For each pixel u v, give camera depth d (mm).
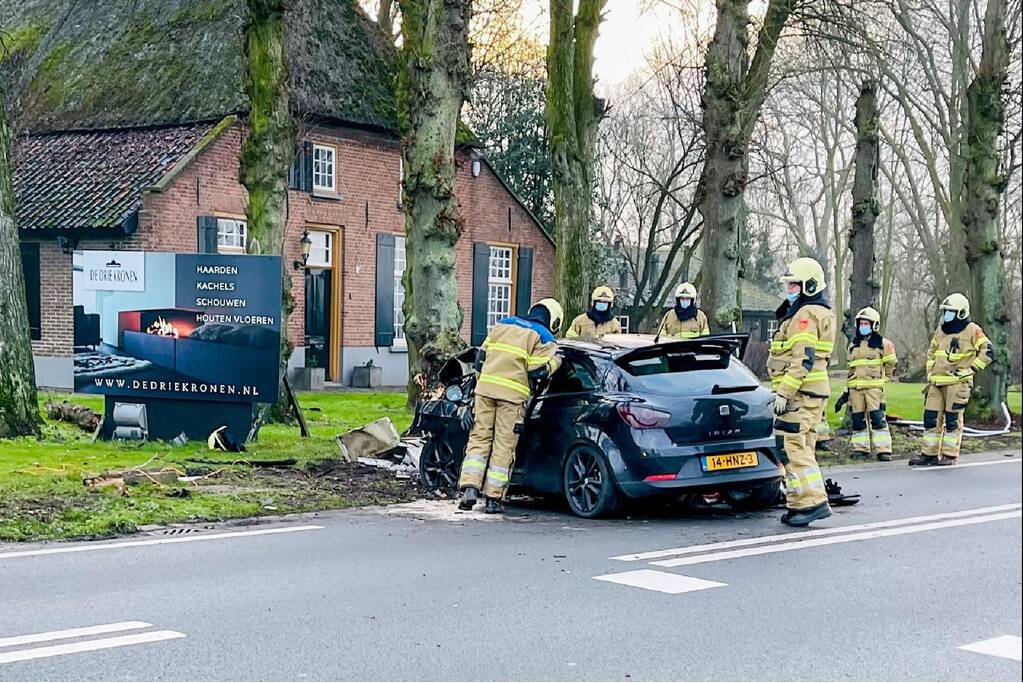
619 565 8617
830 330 10672
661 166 43125
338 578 8008
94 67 28984
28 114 28453
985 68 23000
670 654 6207
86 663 5855
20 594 7402
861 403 17359
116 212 23969
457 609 7137
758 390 11141
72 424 17469
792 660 6141
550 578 8102
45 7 32000
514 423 11141
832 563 8828
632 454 10578
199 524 10266
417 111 15734
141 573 8102
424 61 15672
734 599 7543
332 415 20359
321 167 28141
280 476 12789
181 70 27359
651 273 48250
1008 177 23188
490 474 11125
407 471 13305
